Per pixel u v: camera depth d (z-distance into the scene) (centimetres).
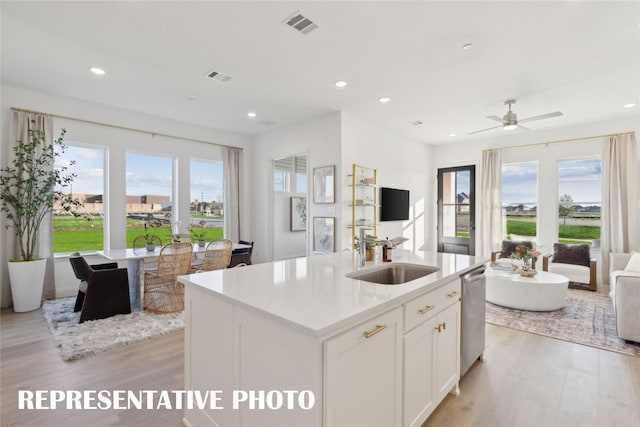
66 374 234
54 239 441
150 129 505
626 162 482
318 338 111
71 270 438
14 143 386
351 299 143
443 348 194
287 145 567
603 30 259
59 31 268
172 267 371
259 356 135
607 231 496
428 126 551
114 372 238
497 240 602
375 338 138
